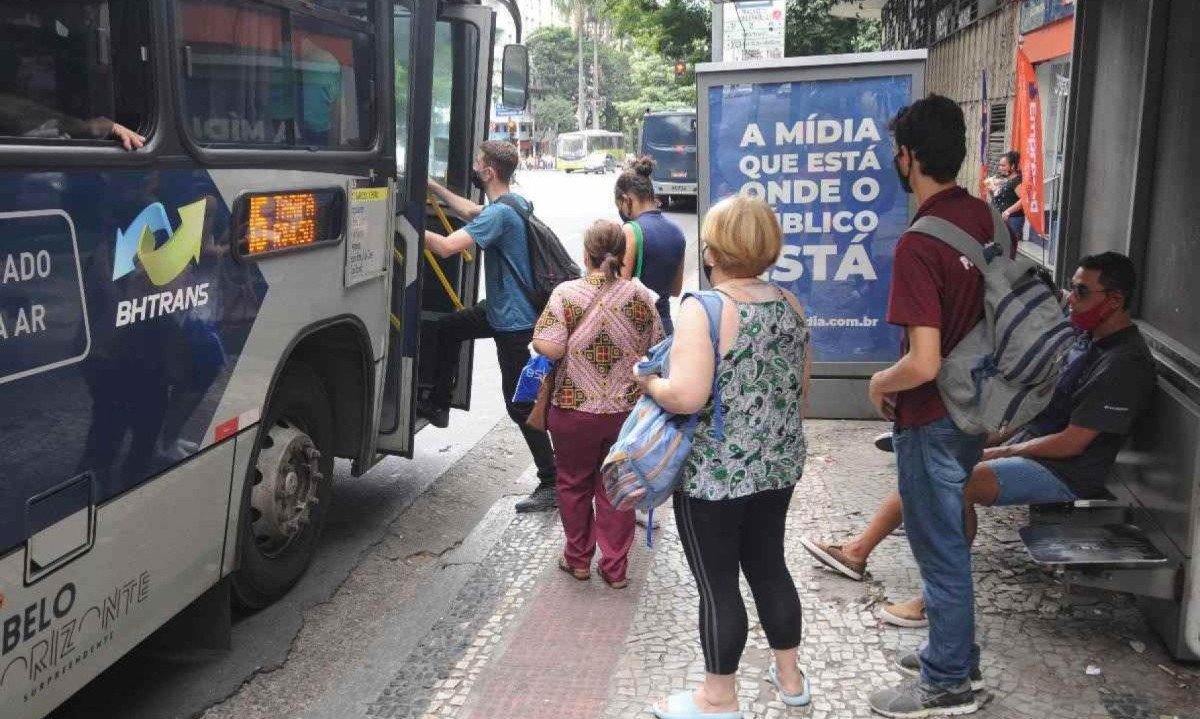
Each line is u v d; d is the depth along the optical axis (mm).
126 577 2996
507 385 5281
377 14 4582
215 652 3855
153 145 3012
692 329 2846
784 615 3182
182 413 3227
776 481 2990
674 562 4566
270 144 3740
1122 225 4707
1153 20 4266
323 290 4141
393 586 4480
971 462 3117
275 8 3738
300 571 4445
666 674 3557
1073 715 3170
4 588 2477
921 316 2898
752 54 17578
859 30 33281
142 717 3422
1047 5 11664
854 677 3463
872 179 6125
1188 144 3982
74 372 2703
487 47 5824
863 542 4176
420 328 5184
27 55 2543
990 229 3037
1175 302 4105
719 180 6258
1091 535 3740
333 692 3570
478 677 3596
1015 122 12820
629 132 82312
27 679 2582
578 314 4152
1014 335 2867
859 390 6434
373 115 4625
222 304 3418
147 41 2996
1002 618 3805
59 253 2633
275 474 4023
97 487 2828
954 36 17922
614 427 4199
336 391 4715
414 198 5051
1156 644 3592
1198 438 3229
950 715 3178
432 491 5785
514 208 5094
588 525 4391
